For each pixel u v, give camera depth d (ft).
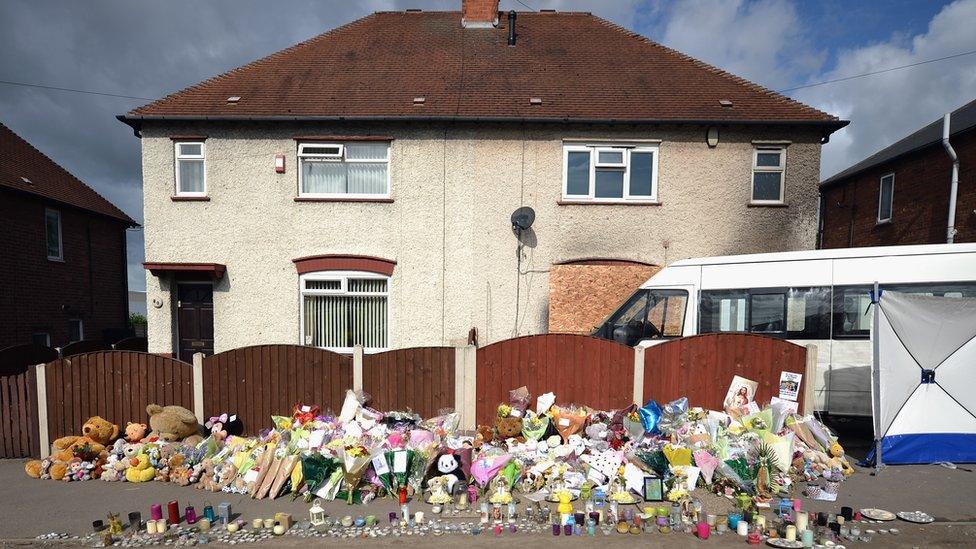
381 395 19.49
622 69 33.55
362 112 28.55
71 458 16.71
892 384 16.79
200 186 29.22
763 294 20.58
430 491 14.39
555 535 12.28
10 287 36.94
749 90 31.40
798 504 13.23
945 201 35.50
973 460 16.80
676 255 28.89
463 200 28.86
